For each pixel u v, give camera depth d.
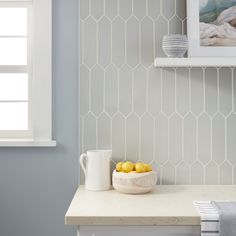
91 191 1.79
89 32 1.95
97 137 1.95
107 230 1.39
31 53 2.11
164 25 1.95
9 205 2.02
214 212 1.39
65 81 2.02
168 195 1.71
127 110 1.95
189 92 1.95
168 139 1.96
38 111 2.00
